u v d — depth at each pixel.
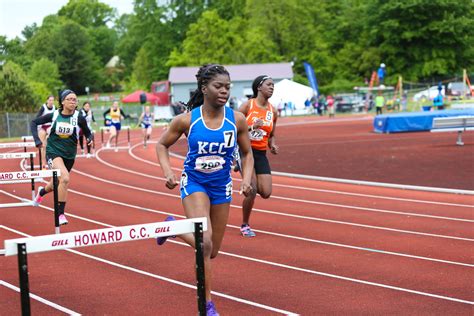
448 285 6.29
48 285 6.43
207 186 5.22
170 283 6.48
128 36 104.44
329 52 74.06
